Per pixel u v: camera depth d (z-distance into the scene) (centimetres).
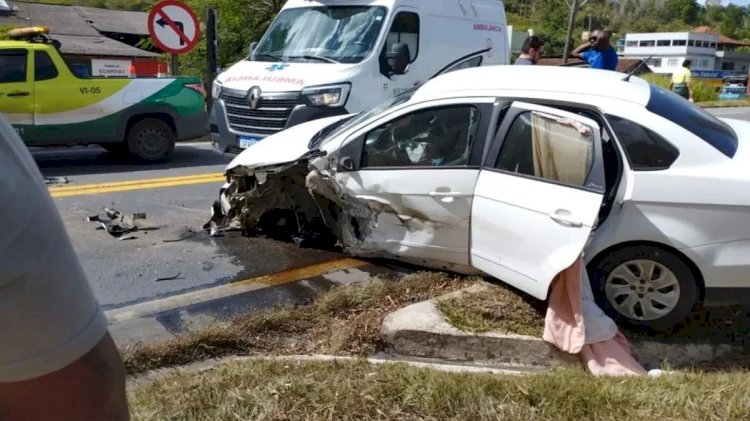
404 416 297
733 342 450
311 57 859
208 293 509
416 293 481
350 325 431
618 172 445
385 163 516
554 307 418
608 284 453
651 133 443
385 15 859
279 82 809
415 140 505
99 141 990
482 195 467
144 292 508
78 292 108
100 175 920
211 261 576
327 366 345
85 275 113
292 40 905
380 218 527
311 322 442
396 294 478
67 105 954
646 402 311
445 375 334
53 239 105
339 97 796
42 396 106
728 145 452
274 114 805
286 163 558
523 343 412
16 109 922
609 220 446
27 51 930
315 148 548
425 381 322
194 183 876
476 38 1011
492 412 299
